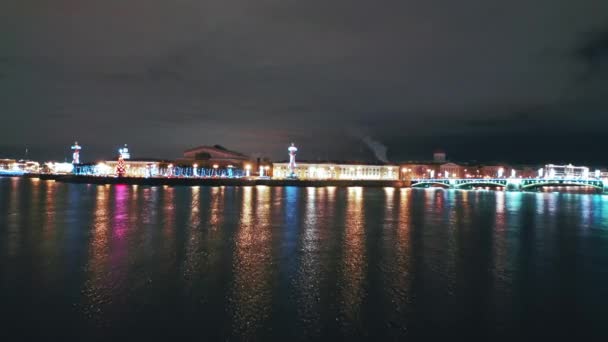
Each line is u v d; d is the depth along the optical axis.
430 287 23.53
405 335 17.44
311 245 35.50
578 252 34.41
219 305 20.20
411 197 117.88
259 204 79.62
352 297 21.58
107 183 174.50
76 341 16.45
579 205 92.44
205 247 34.03
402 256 31.45
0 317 18.61
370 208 74.94
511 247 36.22
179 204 76.50
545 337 17.48
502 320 19.08
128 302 20.53
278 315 19.08
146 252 31.77
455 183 196.75
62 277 24.58
